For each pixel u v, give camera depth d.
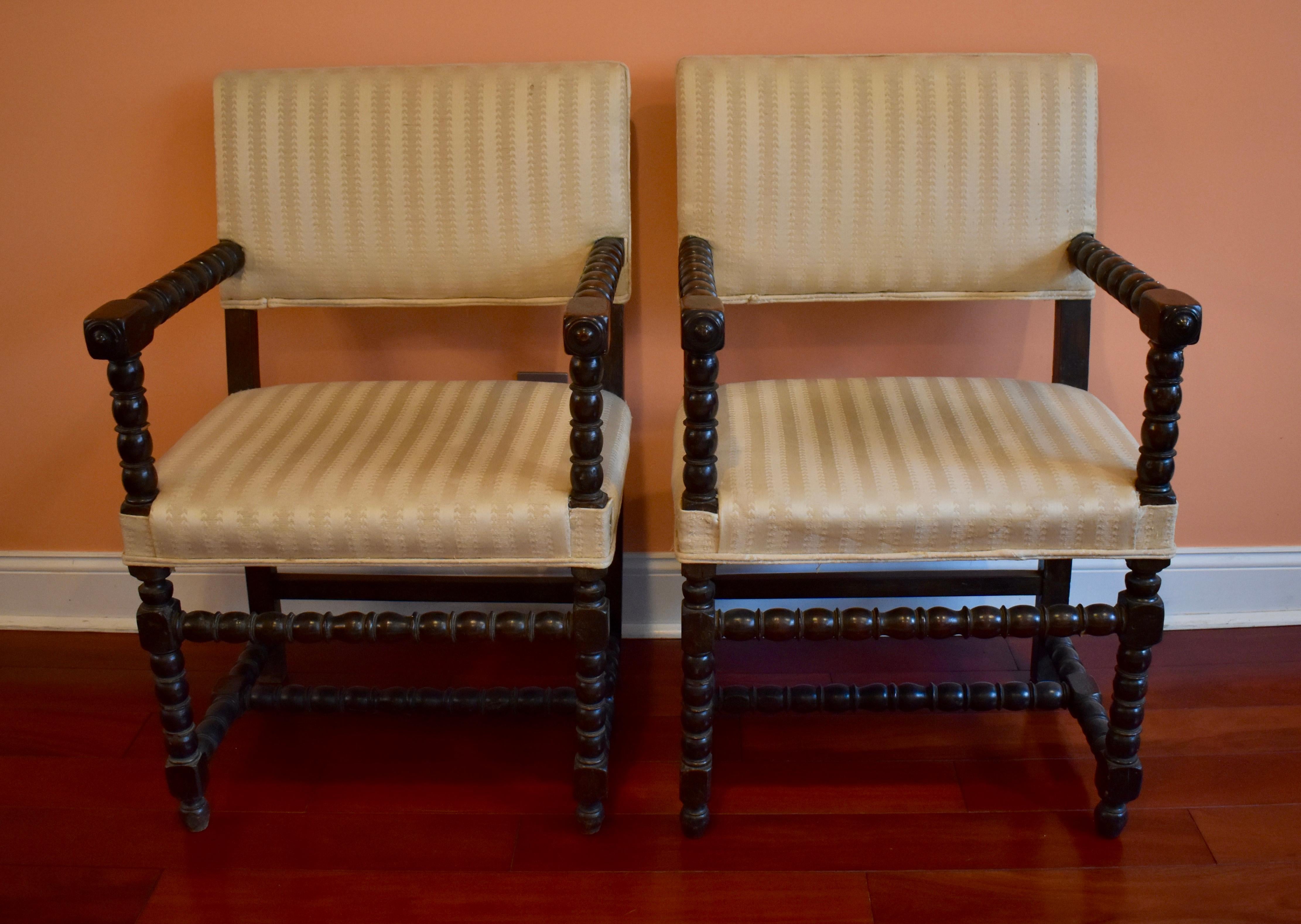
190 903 1.41
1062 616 1.40
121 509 1.35
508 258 1.57
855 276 1.58
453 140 1.54
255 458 1.40
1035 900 1.41
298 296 1.60
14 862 1.48
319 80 1.55
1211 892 1.42
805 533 1.32
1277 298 1.78
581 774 1.48
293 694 1.62
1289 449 1.87
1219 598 1.96
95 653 1.93
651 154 1.71
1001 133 1.54
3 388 1.86
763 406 1.49
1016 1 1.64
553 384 1.59
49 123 1.71
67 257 1.78
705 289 1.30
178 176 1.73
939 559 1.34
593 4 1.65
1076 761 1.65
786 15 1.65
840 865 1.47
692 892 1.43
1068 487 1.33
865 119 1.53
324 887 1.44
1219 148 1.70
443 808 1.58
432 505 1.32
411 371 1.83
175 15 1.65
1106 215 1.74
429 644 1.94
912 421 1.45
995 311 1.78
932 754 1.67
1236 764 1.63
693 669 1.42
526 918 1.39
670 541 1.92
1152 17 1.64
